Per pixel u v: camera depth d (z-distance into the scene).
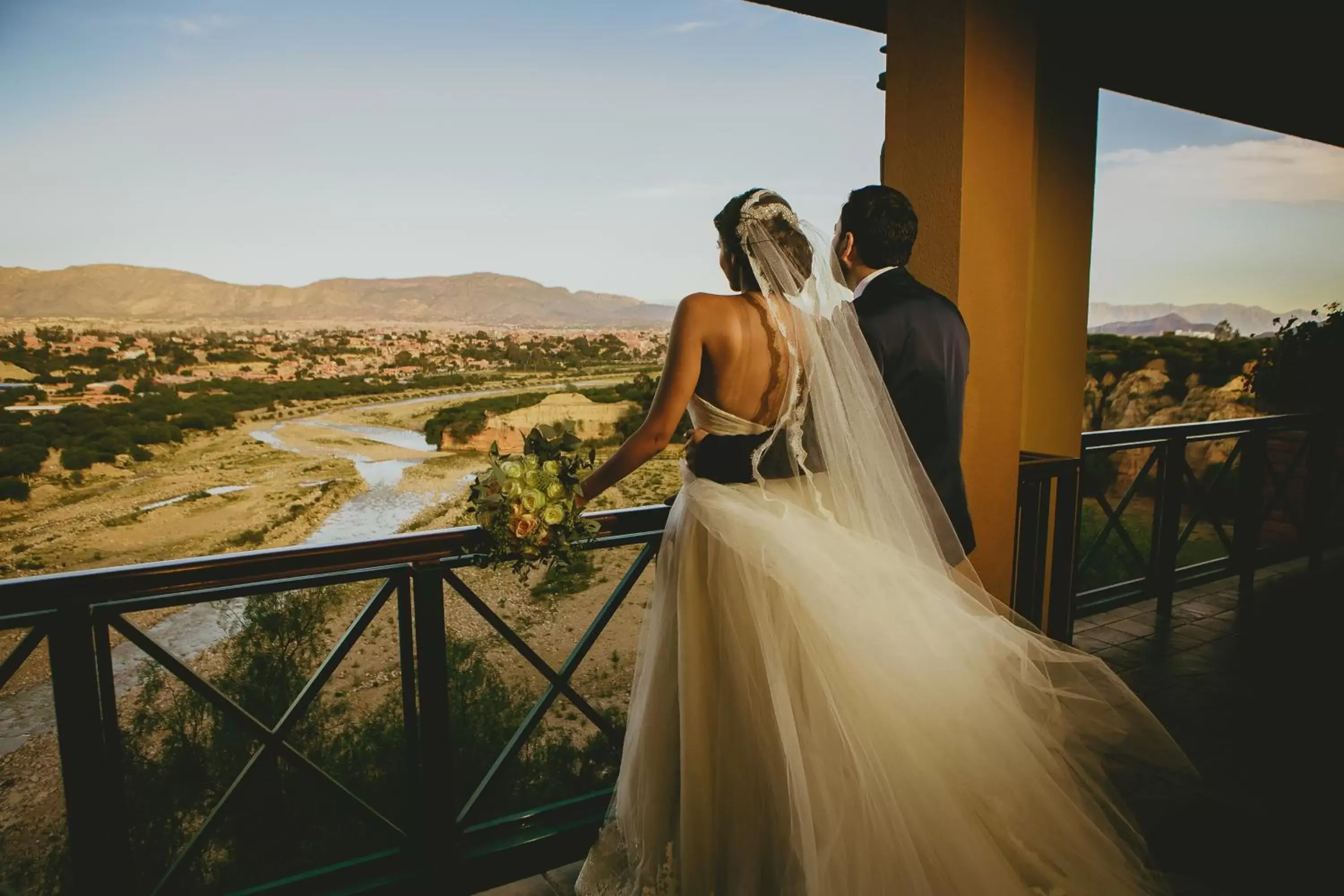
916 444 1.63
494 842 1.88
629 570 2.03
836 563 1.38
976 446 2.36
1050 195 3.19
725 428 1.44
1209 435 3.91
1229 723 2.63
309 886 1.73
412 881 1.79
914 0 2.27
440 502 30.55
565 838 1.93
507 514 1.46
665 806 1.48
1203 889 1.73
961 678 1.43
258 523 28.86
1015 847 1.38
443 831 1.81
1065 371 3.28
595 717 2.04
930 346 1.59
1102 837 1.45
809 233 1.43
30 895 2.35
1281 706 2.77
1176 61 3.62
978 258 2.26
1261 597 4.10
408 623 1.74
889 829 1.27
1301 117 4.56
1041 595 2.85
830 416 1.43
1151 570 3.83
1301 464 4.90
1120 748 1.75
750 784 1.39
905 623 1.41
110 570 1.48
